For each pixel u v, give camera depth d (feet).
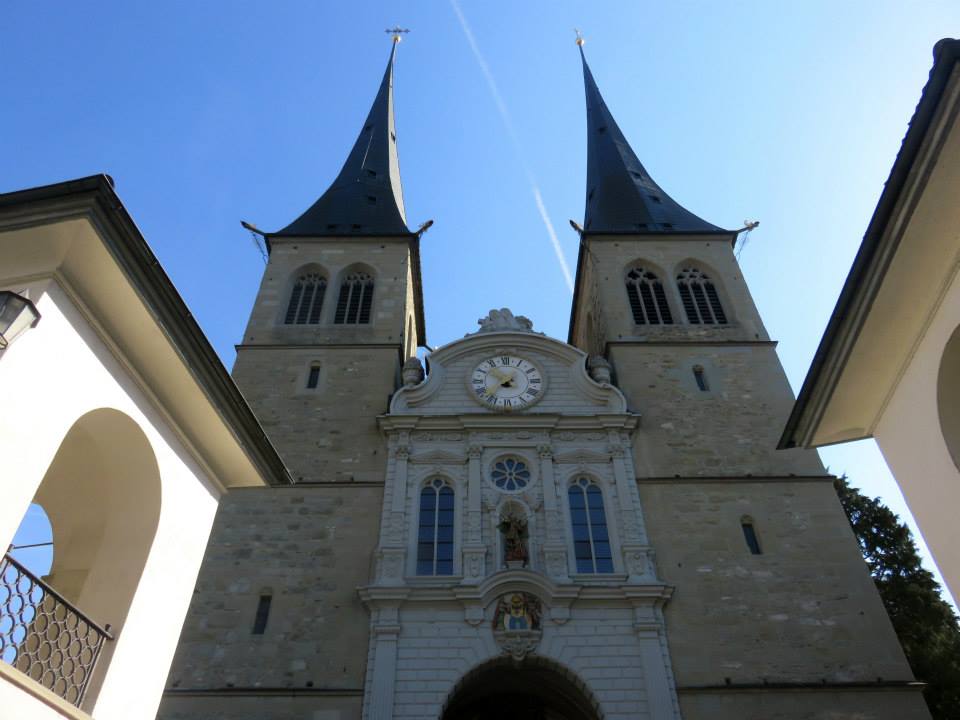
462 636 65.36
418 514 74.95
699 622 67.21
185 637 66.28
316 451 81.97
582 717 73.82
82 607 36.37
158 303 35.42
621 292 103.40
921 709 61.72
